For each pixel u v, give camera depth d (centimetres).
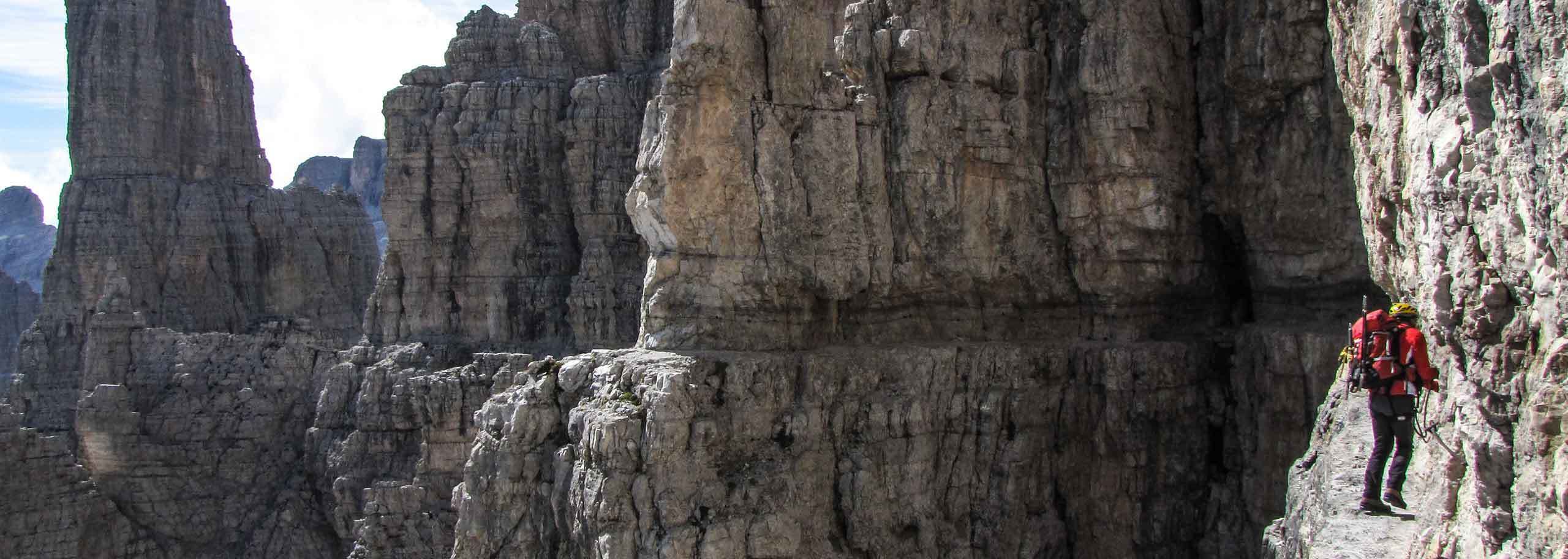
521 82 5134
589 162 5038
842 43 2681
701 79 2406
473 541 2480
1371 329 1593
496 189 5044
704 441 2258
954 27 2706
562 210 5112
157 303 7244
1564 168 1149
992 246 2744
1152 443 2730
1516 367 1269
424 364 4984
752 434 2347
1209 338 2864
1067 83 2781
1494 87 1298
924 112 2658
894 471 2531
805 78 2541
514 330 5022
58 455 5047
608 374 2383
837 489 2461
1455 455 1431
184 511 5509
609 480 2225
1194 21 2853
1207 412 2792
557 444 2467
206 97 7831
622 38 5316
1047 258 2800
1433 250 1453
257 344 5938
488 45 5322
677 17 2420
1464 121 1381
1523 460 1236
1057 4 2814
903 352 2569
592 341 4841
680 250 2458
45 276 7381
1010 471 2655
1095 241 2761
